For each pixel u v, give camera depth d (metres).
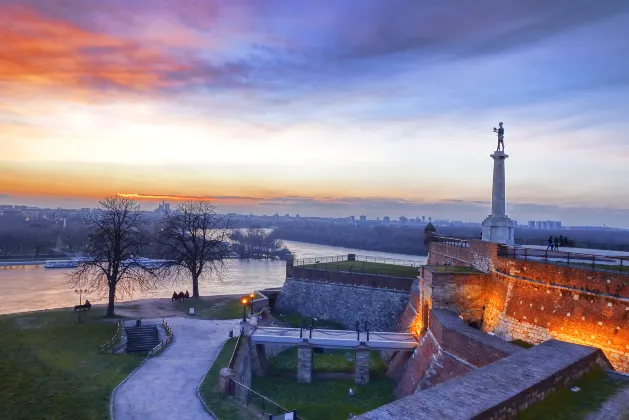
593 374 20.41
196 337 46.97
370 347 43.03
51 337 45.50
